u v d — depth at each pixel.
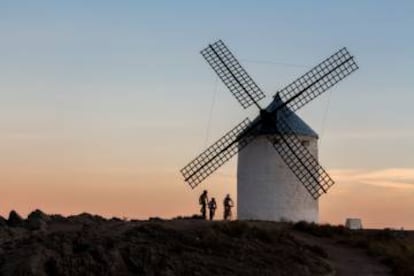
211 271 32.97
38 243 33.28
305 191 55.94
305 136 56.12
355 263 41.12
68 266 30.91
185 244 35.97
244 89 57.28
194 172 56.91
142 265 32.16
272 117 55.84
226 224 42.59
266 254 36.88
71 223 47.97
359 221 54.44
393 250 43.34
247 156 56.47
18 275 29.75
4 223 46.75
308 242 45.59
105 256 31.89
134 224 42.34
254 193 56.00
